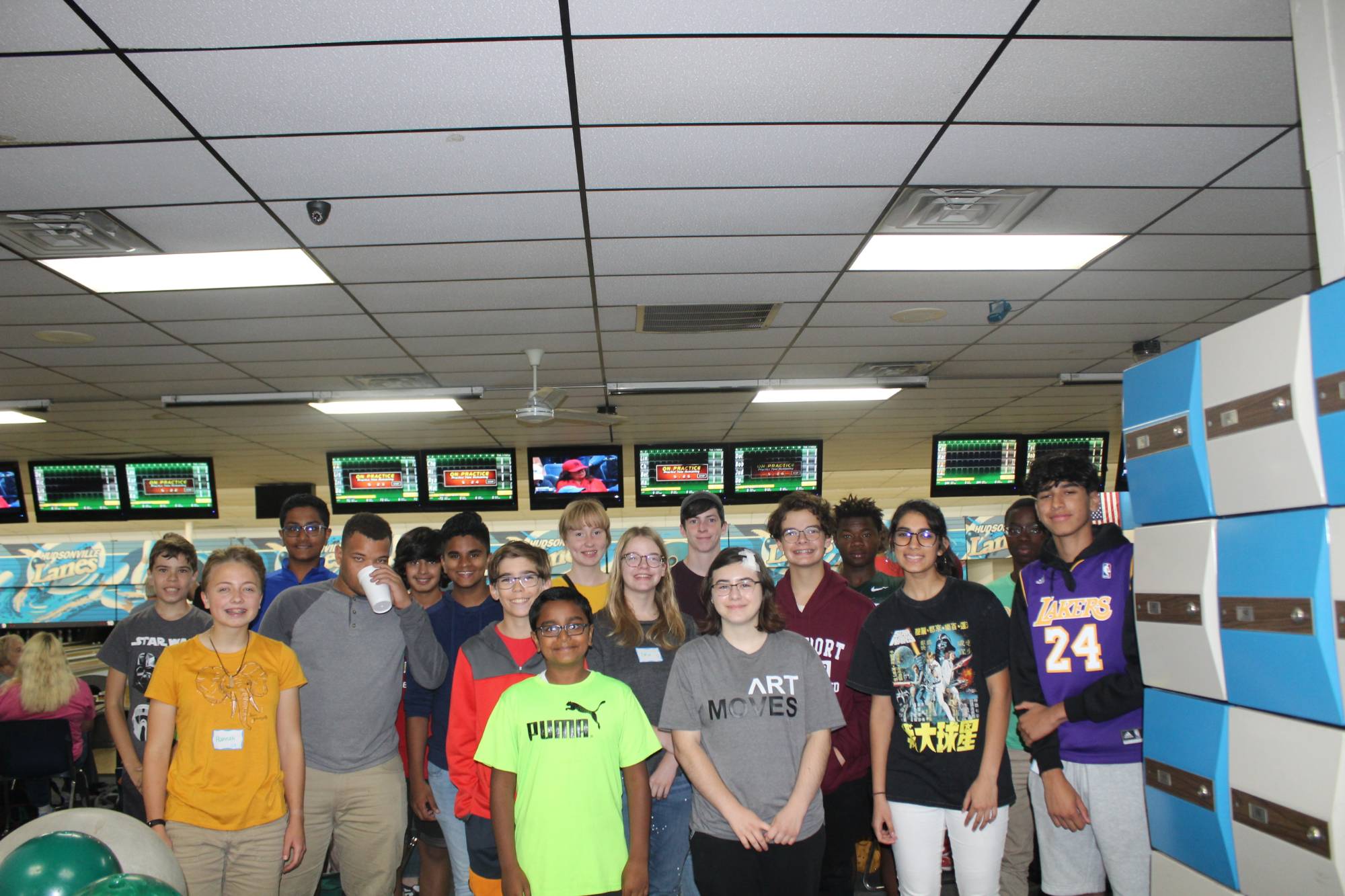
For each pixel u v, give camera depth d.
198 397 6.53
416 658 3.07
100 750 7.00
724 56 2.55
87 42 2.39
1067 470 2.67
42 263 3.93
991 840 2.62
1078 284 4.65
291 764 2.83
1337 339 1.74
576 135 2.97
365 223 3.63
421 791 3.30
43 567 10.79
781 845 2.47
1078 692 2.59
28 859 1.89
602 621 2.95
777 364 6.17
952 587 2.82
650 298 4.68
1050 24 2.44
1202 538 2.11
